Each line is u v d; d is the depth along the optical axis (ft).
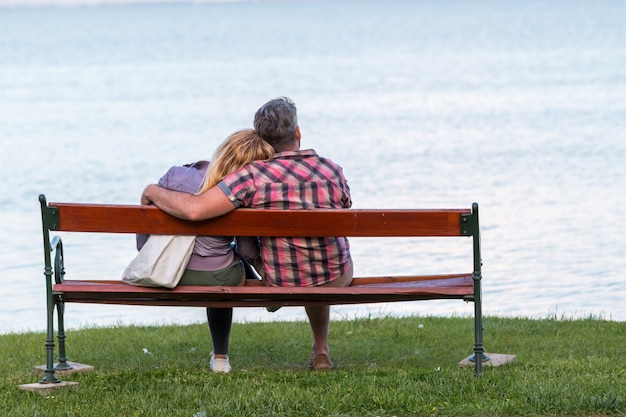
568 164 159.33
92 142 216.54
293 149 44.27
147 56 649.61
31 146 210.38
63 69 520.42
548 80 356.59
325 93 341.00
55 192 144.66
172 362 52.06
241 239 44.29
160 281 40.88
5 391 41.88
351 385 40.34
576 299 79.10
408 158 173.99
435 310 77.20
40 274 94.17
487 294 81.87
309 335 60.39
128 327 66.49
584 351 51.75
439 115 256.73
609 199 126.62
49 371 42.50
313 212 40.88
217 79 422.00
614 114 238.27
